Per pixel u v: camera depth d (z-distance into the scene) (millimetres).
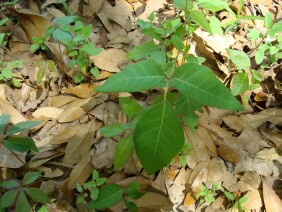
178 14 775
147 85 311
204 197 636
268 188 645
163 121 301
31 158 627
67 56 725
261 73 772
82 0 816
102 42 781
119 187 544
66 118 670
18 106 683
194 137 669
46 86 714
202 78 310
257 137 700
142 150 303
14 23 777
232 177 660
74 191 610
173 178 643
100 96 700
